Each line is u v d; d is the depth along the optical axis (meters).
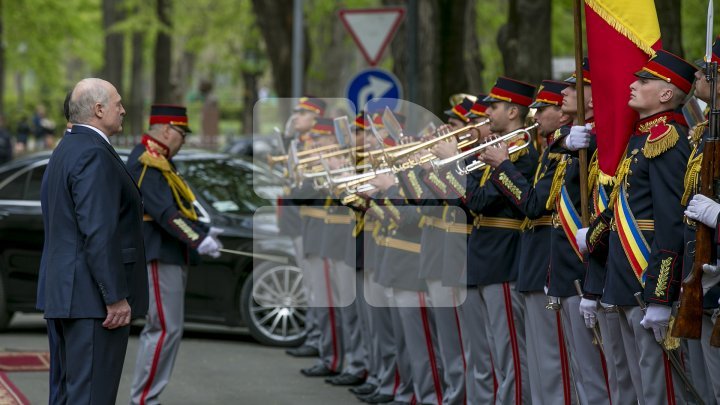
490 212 18.89
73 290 16.03
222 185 29.45
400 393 22.28
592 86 16.41
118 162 16.48
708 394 16.58
